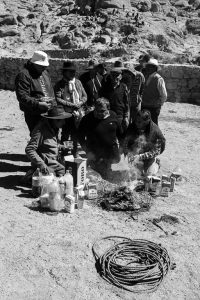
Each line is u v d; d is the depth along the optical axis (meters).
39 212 6.00
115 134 7.07
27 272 4.69
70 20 22.75
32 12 24.50
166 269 4.88
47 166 6.57
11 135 10.22
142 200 6.42
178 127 11.80
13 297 4.30
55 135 6.69
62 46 20.27
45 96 7.14
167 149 9.53
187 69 14.72
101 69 8.31
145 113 6.89
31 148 6.49
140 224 5.84
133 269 4.79
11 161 8.16
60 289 4.46
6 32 21.86
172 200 6.66
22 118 12.14
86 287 4.51
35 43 21.08
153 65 8.41
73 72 7.63
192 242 5.47
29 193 6.64
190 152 9.39
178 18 24.03
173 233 5.63
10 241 5.23
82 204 6.15
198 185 7.36
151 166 7.19
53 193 5.97
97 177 7.14
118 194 6.38
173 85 14.98
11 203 6.23
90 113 7.14
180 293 4.50
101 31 20.56
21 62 16.23
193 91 14.93
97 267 4.85
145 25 21.06
